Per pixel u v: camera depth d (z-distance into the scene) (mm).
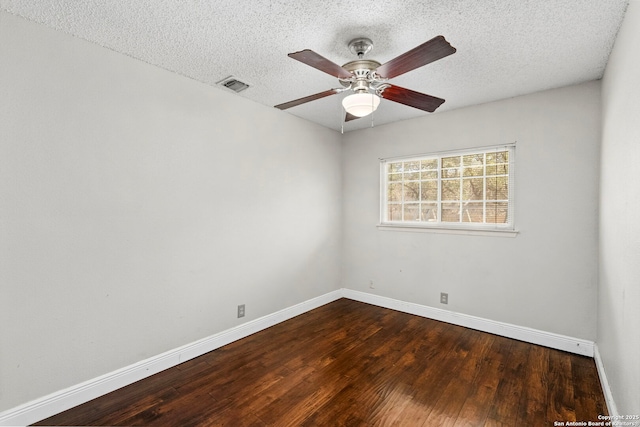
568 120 2545
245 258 2873
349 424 1695
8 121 1615
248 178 2896
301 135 3486
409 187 3584
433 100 2014
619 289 1633
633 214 1354
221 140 2660
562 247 2588
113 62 2010
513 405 1857
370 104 1873
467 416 1761
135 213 2129
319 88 2645
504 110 2850
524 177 2758
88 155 1904
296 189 3426
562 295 2588
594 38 1829
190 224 2445
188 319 2436
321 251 3777
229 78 2443
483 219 3041
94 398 1920
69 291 1838
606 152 2078
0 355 1602
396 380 2133
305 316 3412
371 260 3840
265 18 1674
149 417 1753
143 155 2166
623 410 1508
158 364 2240
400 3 1541
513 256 2824
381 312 3541
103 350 1979
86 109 1893
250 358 2451
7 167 1615
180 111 2373
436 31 1789
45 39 1731
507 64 2182
